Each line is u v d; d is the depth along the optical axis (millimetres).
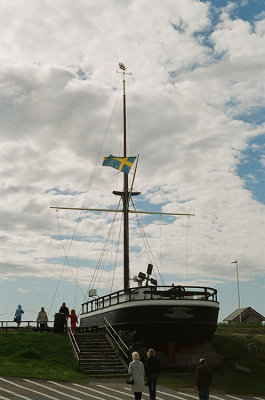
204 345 31484
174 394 20719
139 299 29953
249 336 35688
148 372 17531
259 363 31031
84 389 20297
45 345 28969
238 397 21234
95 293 38844
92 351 27469
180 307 29547
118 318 31250
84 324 39844
